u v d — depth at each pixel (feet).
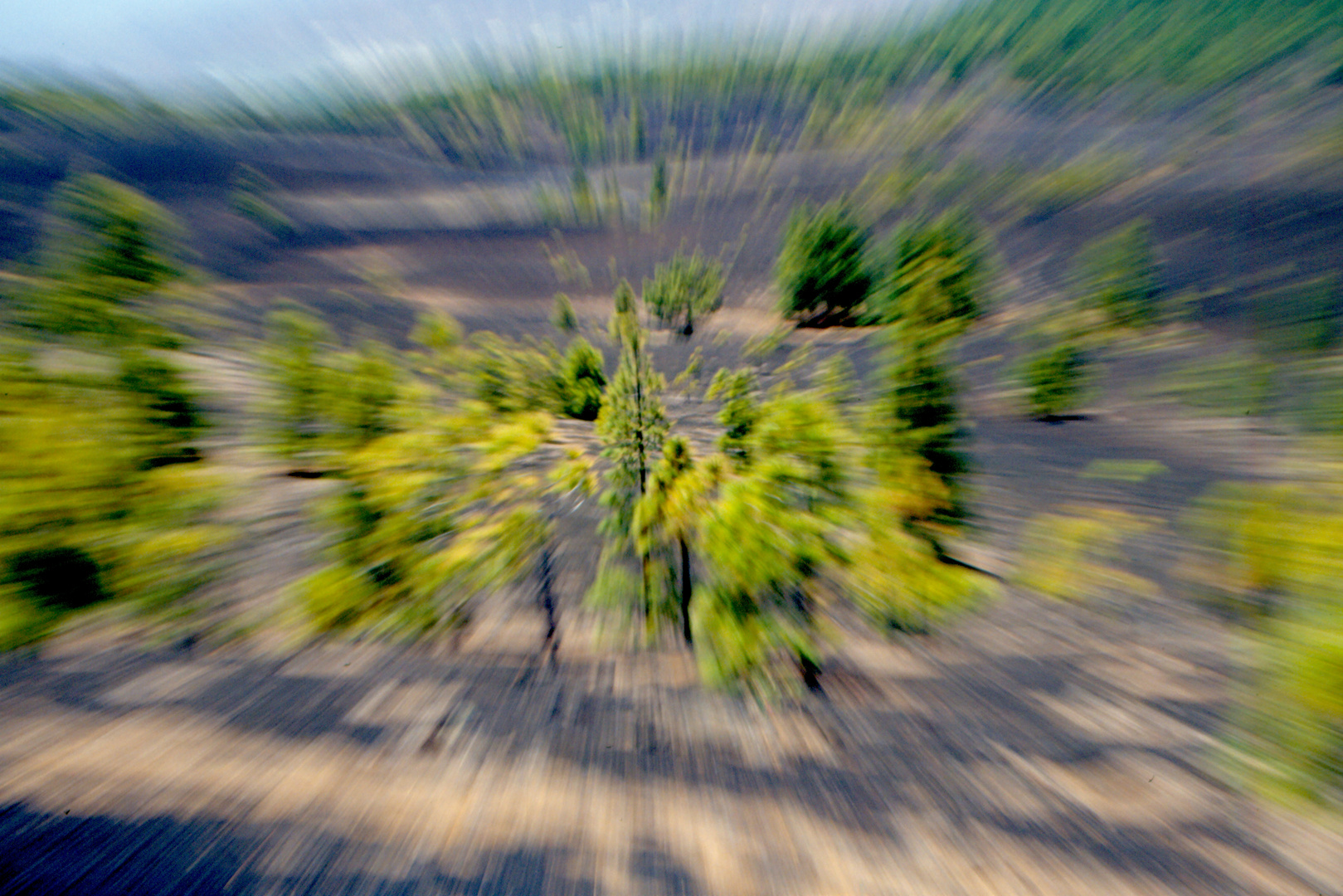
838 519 17.12
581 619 17.94
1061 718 14.15
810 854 10.50
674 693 14.92
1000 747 13.21
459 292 95.81
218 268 97.96
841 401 19.66
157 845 10.59
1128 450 35.70
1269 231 85.15
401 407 21.04
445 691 14.90
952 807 11.56
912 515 18.06
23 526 15.53
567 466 25.59
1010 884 10.04
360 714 14.05
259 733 13.37
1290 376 45.34
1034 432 39.45
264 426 24.62
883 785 12.10
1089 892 9.89
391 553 18.19
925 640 17.10
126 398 17.11
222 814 11.21
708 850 10.59
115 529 16.62
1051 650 16.94
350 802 11.54
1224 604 19.22
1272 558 18.60
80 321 16.66
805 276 68.33
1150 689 15.21
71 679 15.07
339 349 23.41
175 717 13.84
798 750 13.03
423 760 12.64
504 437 25.21
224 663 15.84
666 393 43.16
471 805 11.49
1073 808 11.59
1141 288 62.80
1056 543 23.99
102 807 11.34
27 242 60.03
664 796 11.75
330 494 21.90
